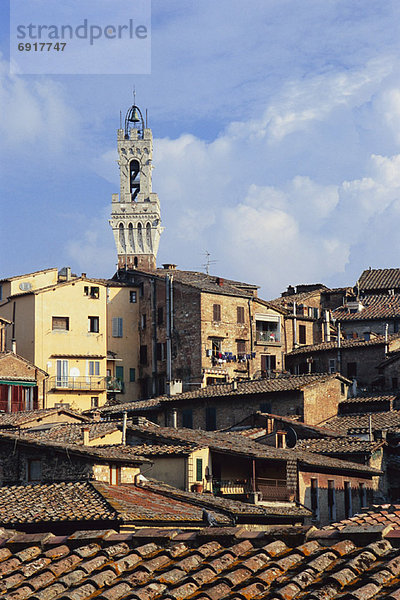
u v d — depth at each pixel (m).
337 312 123.12
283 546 14.01
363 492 60.59
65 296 108.12
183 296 108.88
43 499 40.31
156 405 86.06
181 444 53.25
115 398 111.75
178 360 108.06
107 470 45.34
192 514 41.25
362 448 61.44
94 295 109.81
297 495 53.44
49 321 106.81
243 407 81.38
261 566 13.40
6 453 46.84
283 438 61.47
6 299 109.25
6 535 16.16
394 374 95.25
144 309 114.31
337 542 13.89
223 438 57.00
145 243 134.25
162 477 51.78
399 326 118.31
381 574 12.48
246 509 46.88
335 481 57.47
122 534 15.20
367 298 127.12
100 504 39.06
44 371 101.94
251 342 109.69
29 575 14.17
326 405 80.56
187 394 86.75
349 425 76.00
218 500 47.66
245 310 110.25
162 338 111.00
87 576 13.84
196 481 51.66
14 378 98.12
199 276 115.94
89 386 106.81
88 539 15.08
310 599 12.09
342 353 103.12
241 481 54.59
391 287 130.25
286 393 78.94
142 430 55.00
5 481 46.56
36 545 15.29
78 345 107.88
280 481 54.12
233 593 12.59
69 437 55.34
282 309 113.44
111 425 57.06
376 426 72.38
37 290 106.00
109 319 113.12
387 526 13.88
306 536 14.05
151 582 13.27
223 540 14.53
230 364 107.75
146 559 14.26
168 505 42.34
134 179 138.25
